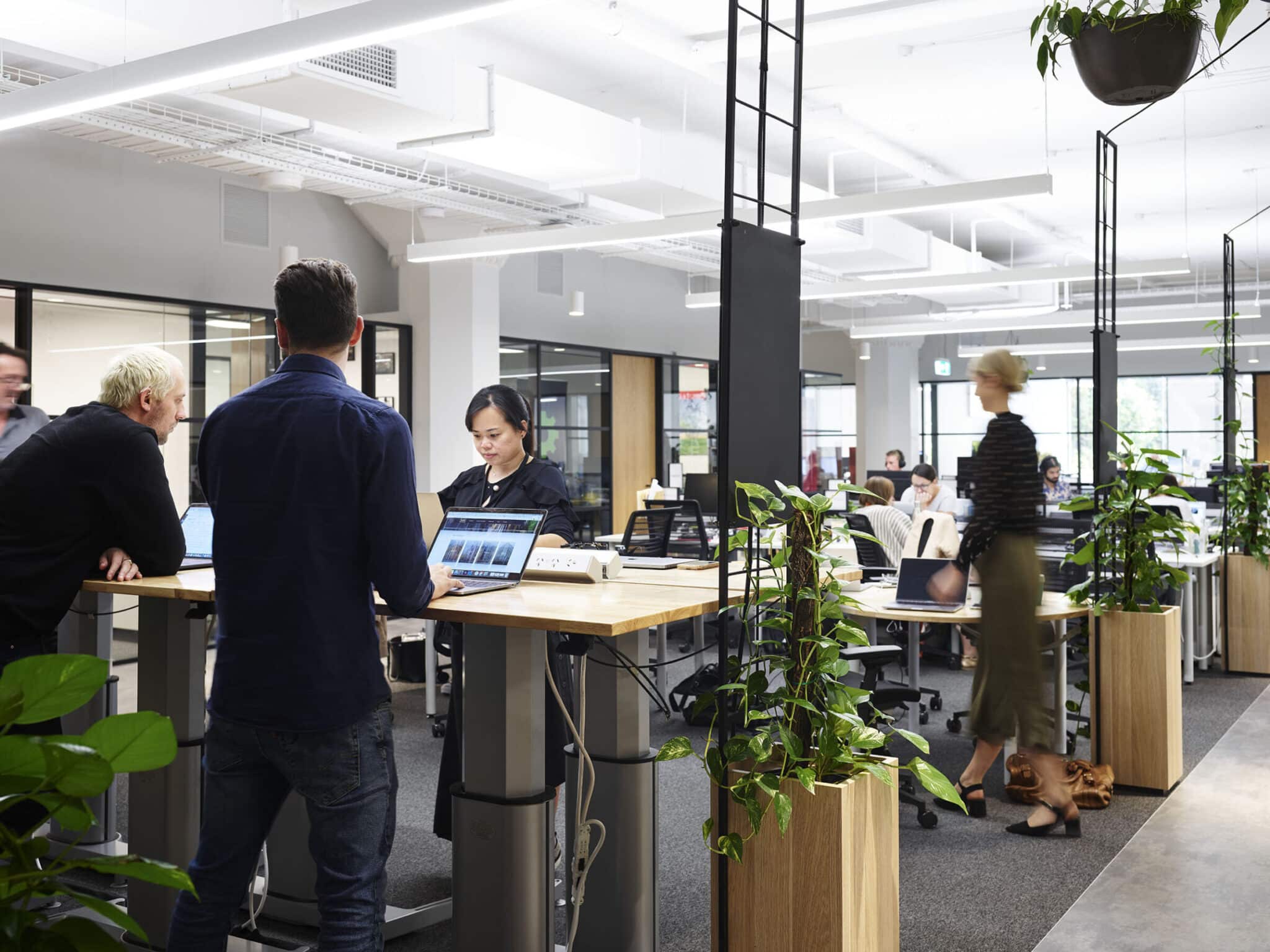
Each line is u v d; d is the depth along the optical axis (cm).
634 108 773
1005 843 366
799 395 249
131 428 250
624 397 1176
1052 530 588
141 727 79
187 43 483
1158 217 1125
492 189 776
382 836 188
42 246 685
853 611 413
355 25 368
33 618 243
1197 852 354
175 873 76
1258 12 575
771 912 210
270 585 180
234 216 811
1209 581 704
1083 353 1633
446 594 210
